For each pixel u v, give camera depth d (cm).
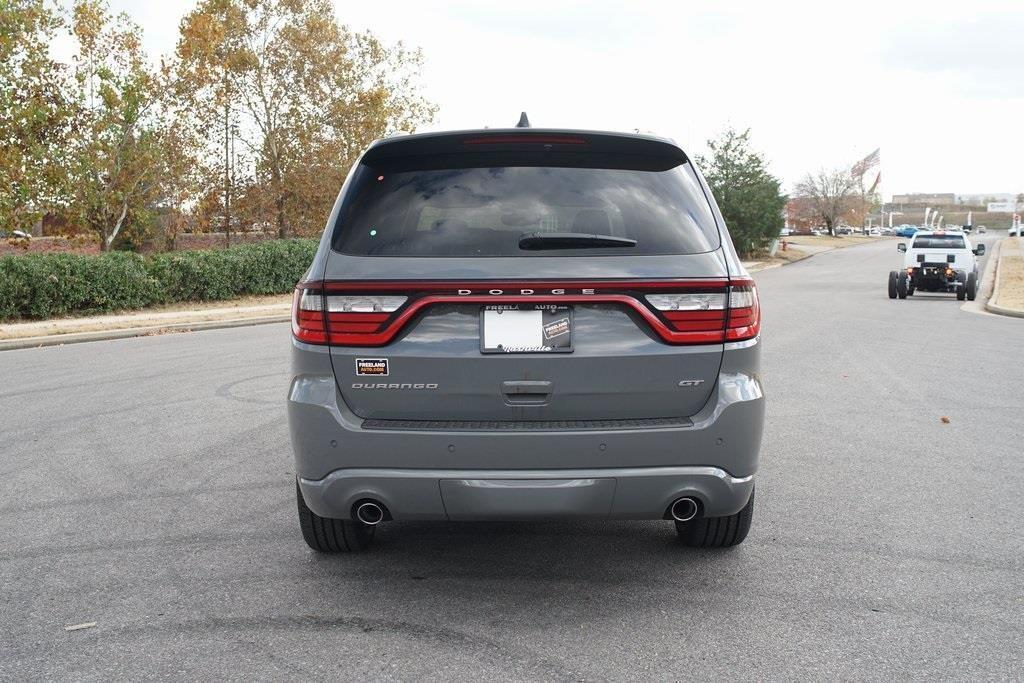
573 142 386
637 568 427
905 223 19600
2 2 1962
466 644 344
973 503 529
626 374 358
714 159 5047
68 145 2217
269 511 520
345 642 346
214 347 1352
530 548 457
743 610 376
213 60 2564
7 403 877
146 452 665
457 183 382
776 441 695
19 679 318
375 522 377
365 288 357
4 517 511
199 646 344
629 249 361
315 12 3216
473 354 355
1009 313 1855
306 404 364
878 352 1227
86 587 406
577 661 329
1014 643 343
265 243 2473
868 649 338
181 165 2488
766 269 4428
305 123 3266
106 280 1845
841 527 486
